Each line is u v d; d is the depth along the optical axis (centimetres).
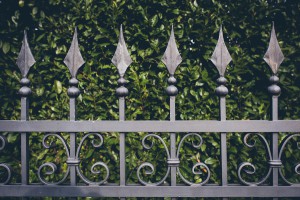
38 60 185
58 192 151
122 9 183
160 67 183
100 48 185
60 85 184
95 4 184
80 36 186
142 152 184
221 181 149
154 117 185
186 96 185
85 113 185
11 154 186
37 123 150
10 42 184
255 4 180
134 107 185
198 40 183
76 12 182
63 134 186
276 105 148
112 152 186
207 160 182
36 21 185
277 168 148
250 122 147
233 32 182
